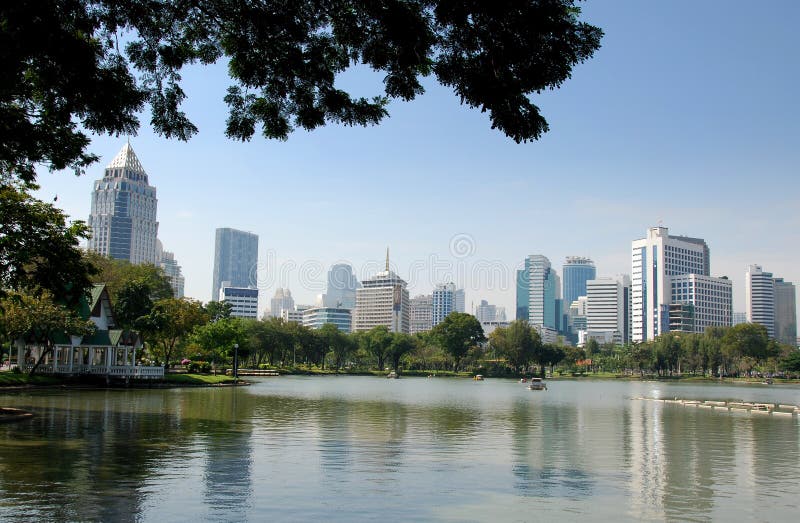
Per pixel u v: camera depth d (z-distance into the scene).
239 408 48.12
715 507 17.92
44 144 21.81
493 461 25.20
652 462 25.91
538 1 13.09
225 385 87.69
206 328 112.94
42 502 16.55
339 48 17.92
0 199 35.16
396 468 22.98
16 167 24.03
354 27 16.33
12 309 66.00
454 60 14.97
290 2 16.25
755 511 17.52
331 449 27.33
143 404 49.22
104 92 17.27
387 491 18.98
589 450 29.14
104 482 19.22
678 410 57.56
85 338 78.56
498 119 14.65
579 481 21.34
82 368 77.06
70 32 16.81
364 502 17.48
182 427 34.03
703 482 21.66
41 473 20.41
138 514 15.58
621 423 43.44
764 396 95.38
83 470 21.06
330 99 17.75
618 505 17.94
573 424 41.94
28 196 36.38
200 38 18.69
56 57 15.75
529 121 14.48
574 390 109.06
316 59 17.39
